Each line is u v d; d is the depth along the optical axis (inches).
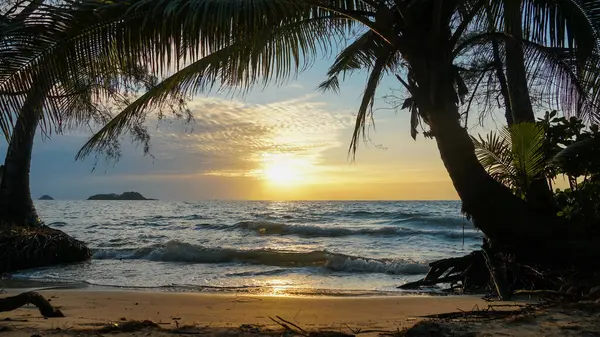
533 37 250.8
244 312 247.8
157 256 599.5
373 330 172.9
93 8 153.8
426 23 232.8
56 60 159.8
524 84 304.0
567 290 231.1
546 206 270.5
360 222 1279.5
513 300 253.4
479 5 236.1
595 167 265.0
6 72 154.9
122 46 164.4
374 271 495.5
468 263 320.2
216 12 149.5
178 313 243.1
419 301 277.9
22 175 546.9
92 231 1154.7
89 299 295.6
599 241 254.2
